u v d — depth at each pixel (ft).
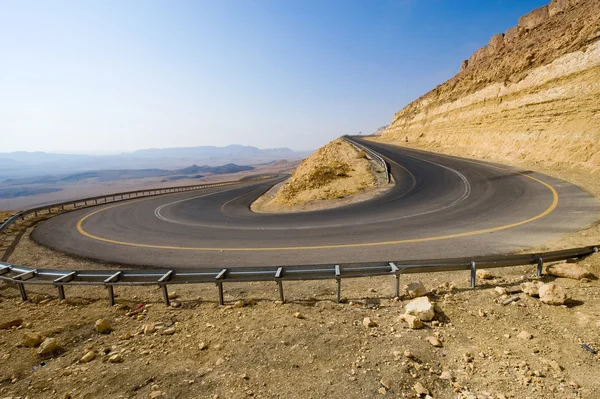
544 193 43.80
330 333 14.55
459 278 21.03
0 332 16.42
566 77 65.05
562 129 63.05
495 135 87.10
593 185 44.29
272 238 35.63
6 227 48.08
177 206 77.56
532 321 14.55
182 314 17.58
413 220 38.29
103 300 20.62
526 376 11.02
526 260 19.40
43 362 13.53
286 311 17.17
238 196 101.40
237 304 18.17
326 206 57.06
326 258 26.91
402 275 22.25
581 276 18.15
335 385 11.09
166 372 12.21
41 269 21.54
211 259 29.19
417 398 10.41
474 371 11.55
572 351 12.12
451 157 94.53
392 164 90.12
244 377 11.71
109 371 12.50
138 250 34.06
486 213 38.14
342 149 123.34
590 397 9.78
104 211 70.28
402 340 13.71
